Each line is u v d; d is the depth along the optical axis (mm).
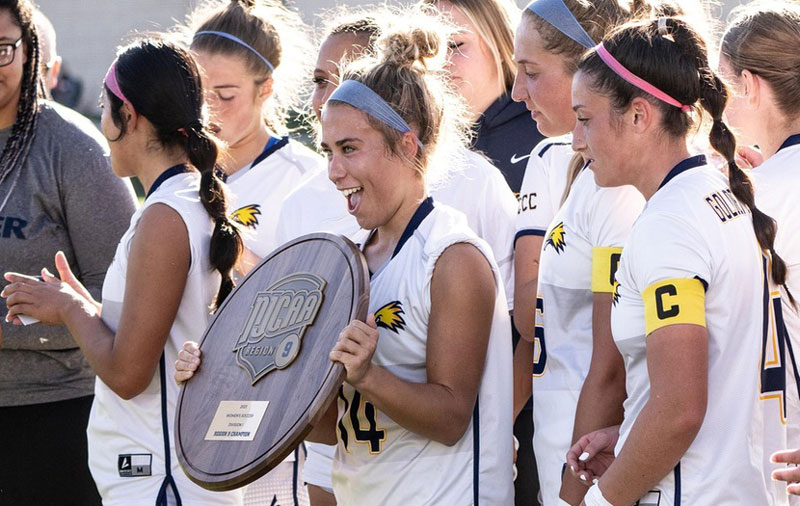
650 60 5945
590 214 6879
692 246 5648
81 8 53688
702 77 6055
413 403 6180
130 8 53625
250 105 10156
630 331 5883
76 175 9516
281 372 6402
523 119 9750
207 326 7141
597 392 6668
